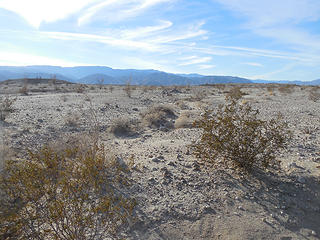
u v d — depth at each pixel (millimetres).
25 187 2684
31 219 2650
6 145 5594
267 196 4141
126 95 24734
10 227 2570
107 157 5164
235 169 4988
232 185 4461
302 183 4426
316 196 4074
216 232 3432
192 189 4332
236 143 4727
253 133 4688
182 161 5535
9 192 2688
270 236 3369
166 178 4629
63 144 6105
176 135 8797
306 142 6969
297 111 13969
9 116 11305
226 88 40969
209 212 3781
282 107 16188
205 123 4984
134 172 4840
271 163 5000
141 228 3391
